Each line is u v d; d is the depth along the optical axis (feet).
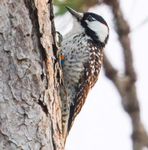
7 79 32.65
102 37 45.32
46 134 33.40
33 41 33.68
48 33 35.17
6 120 32.32
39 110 33.27
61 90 38.50
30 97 33.06
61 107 38.14
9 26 32.96
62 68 42.06
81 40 43.45
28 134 32.68
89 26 44.70
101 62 45.52
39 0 34.45
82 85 43.01
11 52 32.81
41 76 33.73
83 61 42.86
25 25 33.37
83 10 45.85
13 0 33.19
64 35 43.29
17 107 32.65
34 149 32.73
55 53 36.24
